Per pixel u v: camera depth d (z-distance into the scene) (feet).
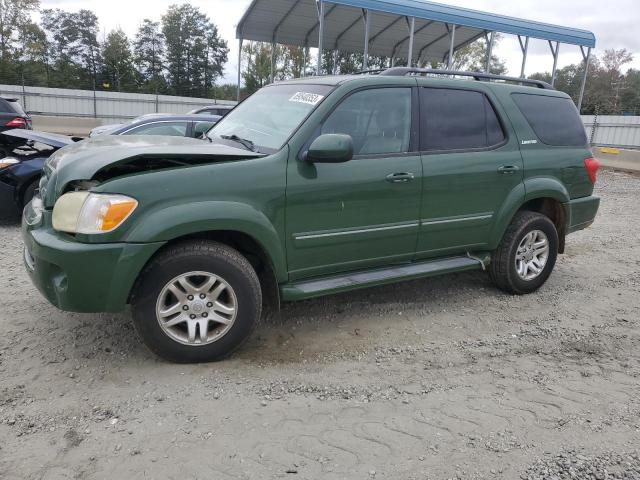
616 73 177.47
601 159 57.62
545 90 17.06
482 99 15.26
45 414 9.37
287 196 11.68
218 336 11.26
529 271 16.65
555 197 16.44
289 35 57.06
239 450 8.56
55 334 12.52
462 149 14.53
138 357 11.55
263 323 13.80
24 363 11.12
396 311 14.98
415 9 45.06
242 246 12.12
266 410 9.75
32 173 22.41
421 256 14.43
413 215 13.67
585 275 19.34
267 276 12.21
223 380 10.75
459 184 14.28
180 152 10.79
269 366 11.50
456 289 17.06
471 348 12.83
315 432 9.13
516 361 12.21
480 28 48.52
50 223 10.87
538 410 10.09
